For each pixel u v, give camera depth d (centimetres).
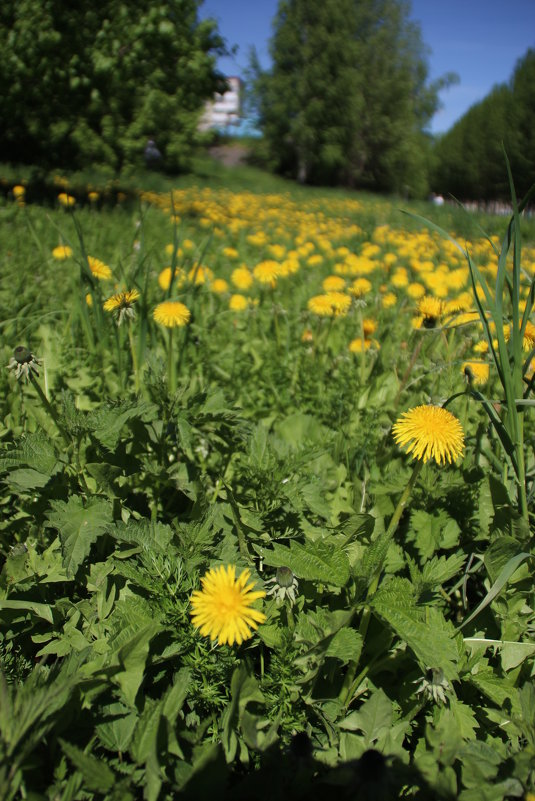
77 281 382
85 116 1523
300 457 209
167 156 2278
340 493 237
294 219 1512
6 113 1303
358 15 3944
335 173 4188
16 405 267
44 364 274
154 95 1609
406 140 4178
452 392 290
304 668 156
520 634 179
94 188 1412
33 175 1317
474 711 168
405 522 215
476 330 397
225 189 2306
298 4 3900
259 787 136
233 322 460
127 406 198
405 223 1575
